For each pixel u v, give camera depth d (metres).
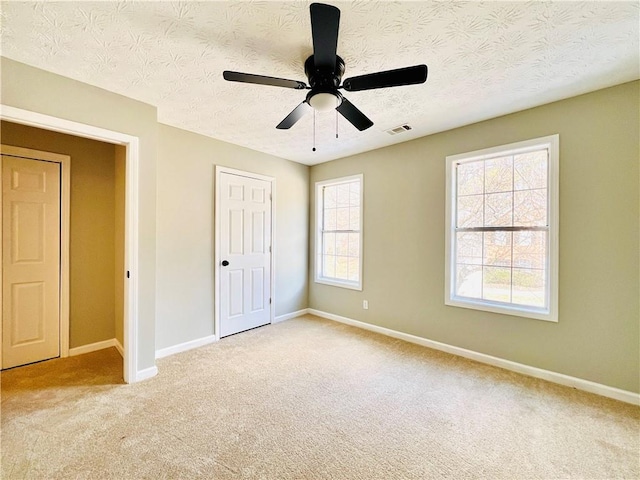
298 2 1.39
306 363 2.78
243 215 3.65
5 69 1.81
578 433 1.79
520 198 2.66
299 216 4.40
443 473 1.49
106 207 3.18
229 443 1.70
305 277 4.50
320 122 2.83
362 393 2.25
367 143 3.47
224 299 3.45
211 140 3.29
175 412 1.98
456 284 3.05
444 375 2.54
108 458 1.57
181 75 2.04
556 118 2.39
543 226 2.52
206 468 1.51
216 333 3.36
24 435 1.73
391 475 1.48
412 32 1.59
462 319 2.95
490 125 2.74
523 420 1.92
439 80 2.08
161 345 2.90
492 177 2.82
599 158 2.21
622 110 2.13
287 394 2.23
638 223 2.08
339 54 1.79
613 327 2.17
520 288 2.66
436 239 3.14
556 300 2.39
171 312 2.98
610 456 1.61
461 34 1.61
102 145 3.15
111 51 1.77
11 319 2.63
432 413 2.00
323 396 2.21
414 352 3.05
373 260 3.71
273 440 1.73
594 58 1.82
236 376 2.51
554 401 2.14
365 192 3.80
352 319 3.97
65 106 2.03
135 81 2.11
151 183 2.47
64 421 1.87
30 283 2.72
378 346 3.21
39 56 1.81
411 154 3.34
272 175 3.99
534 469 1.52
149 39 1.66
